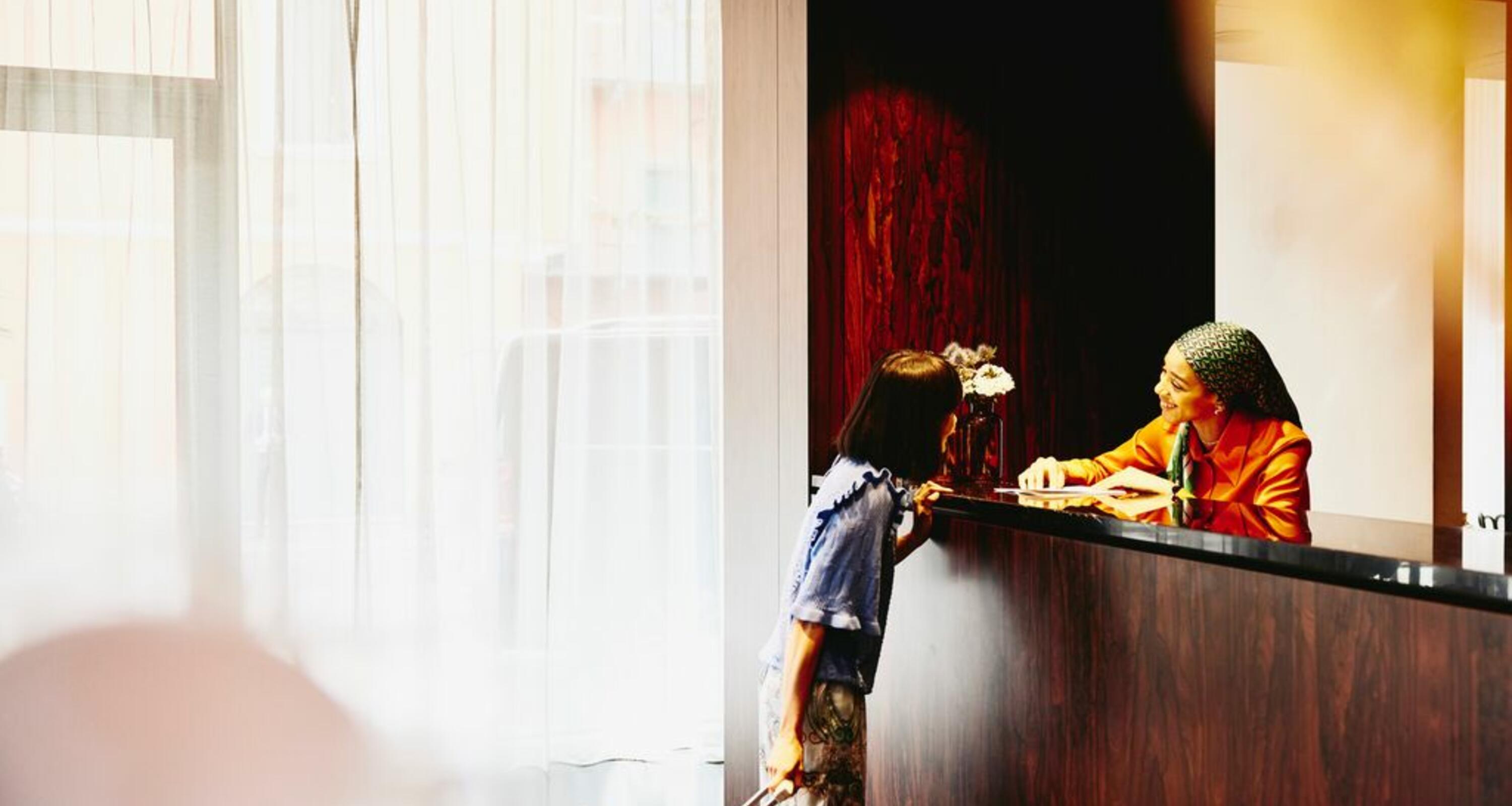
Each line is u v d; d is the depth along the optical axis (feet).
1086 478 10.77
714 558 15.16
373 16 13.87
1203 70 14.14
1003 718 7.90
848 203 13.17
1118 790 6.77
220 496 13.39
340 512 13.80
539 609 14.40
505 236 14.43
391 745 13.85
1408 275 15.81
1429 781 4.86
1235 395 9.76
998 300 13.61
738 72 12.50
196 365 13.37
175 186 13.32
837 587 7.72
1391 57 15.21
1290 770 5.57
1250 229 15.30
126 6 13.16
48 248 12.96
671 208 15.07
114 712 12.94
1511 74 13.28
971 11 13.53
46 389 12.95
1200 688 6.14
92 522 13.02
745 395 12.59
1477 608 4.70
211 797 13.21
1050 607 7.38
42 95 12.96
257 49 13.53
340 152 13.76
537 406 14.51
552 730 14.66
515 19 14.43
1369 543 5.55
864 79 13.24
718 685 15.14
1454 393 15.99
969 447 11.39
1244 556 5.82
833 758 7.89
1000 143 13.62
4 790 12.60
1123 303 13.97
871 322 13.21
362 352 13.83
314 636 13.67
